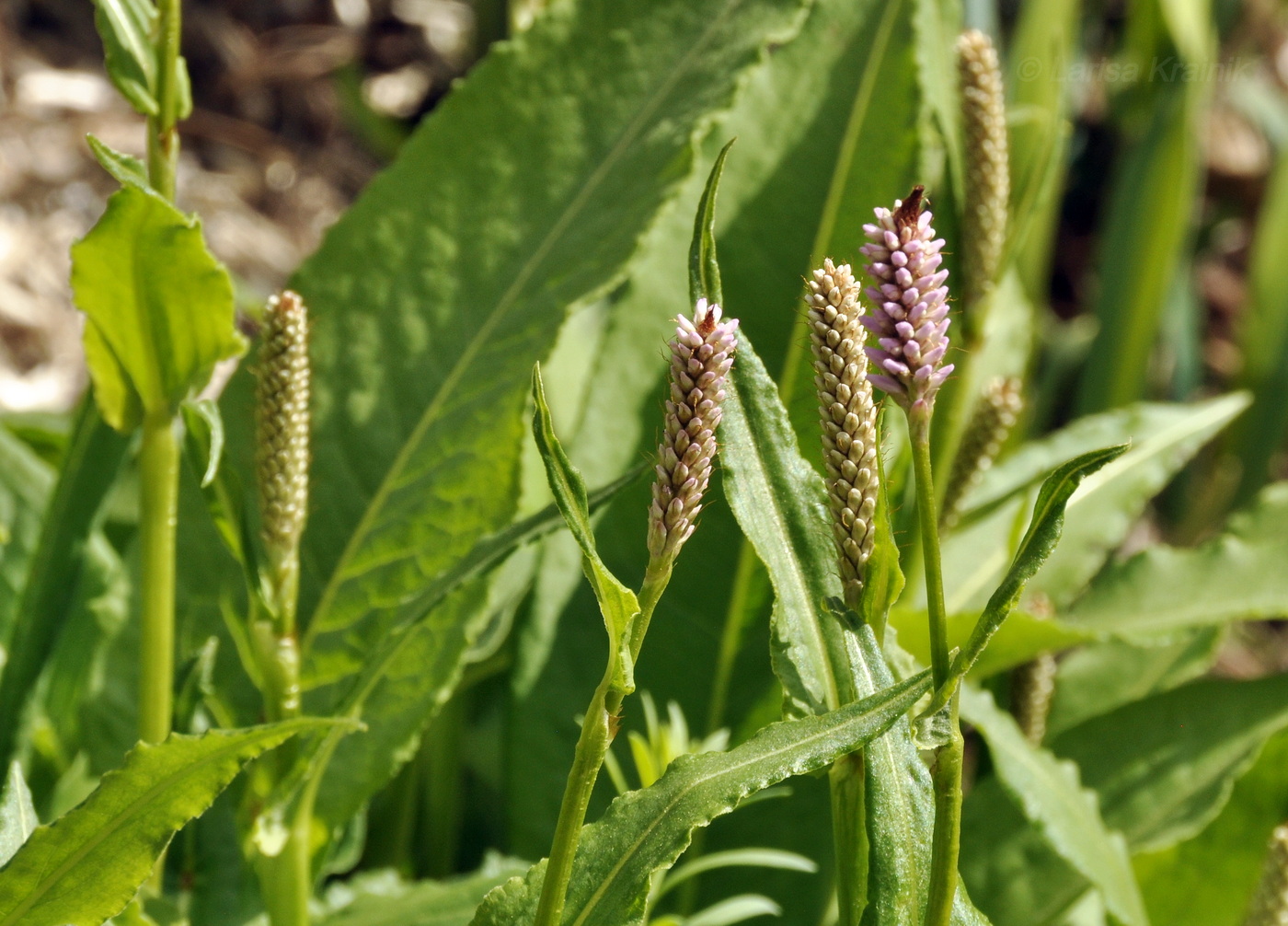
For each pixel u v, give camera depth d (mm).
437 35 3875
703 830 1159
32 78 3330
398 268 1041
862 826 799
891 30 1126
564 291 987
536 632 1203
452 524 984
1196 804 1182
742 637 1150
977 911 797
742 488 807
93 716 1061
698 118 979
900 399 757
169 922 956
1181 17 2096
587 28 1031
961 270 1059
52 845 811
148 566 904
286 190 3537
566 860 773
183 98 877
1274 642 2926
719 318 748
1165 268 2188
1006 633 1074
